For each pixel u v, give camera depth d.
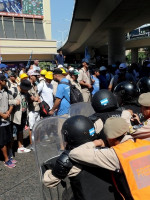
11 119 5.26
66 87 4.84
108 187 1.94
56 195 2.23
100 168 1.93
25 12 39.28
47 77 6.10
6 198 3.77
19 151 5.62
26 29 39.06
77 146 2.10
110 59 20.55
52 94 6.27
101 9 16.33
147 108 2.70
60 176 1.97
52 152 2.65
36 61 8.44
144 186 1.76
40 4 39.62
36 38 39.28
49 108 5.88
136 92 3.37
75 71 6.59
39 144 2.64
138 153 1.85
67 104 4.89
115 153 1.86
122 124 2.01
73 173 1.94
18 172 4.64
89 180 1.93
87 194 1.92
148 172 1.79
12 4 38.66
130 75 7.36
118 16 15.70
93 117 2.85
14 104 4.83
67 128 2.12
